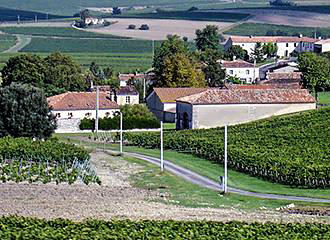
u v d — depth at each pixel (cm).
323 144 13575
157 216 7812
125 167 12175
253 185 10606
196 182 10806
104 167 12169
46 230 6191
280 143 13800
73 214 7856
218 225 6669
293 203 9156
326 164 11050
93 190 9794
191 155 13738
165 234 6172
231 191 10069
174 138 14700
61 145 12638
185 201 9131
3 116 14525
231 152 12344
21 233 6031
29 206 8356
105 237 6003
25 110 14550
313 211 8600
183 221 6912
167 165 12456
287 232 6462
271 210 8612
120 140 14675
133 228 6406
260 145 13525
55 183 10412
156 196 9462
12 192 9381
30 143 12644
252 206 8900
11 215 7075
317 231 6612
